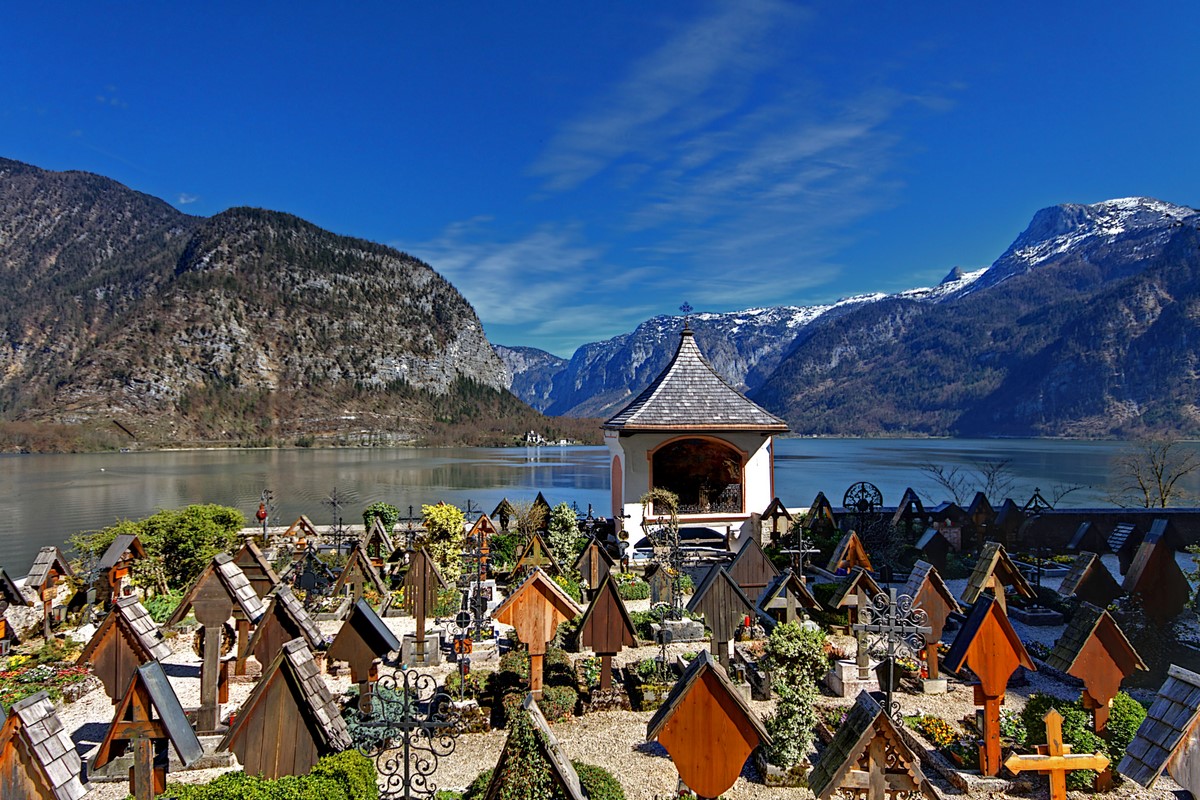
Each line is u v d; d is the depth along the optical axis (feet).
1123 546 83.92
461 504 199.82
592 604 48.47
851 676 51.29
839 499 207.92
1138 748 31.83
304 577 70.90
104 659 38.40
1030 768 34.30
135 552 75.15
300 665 32.27
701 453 100.99
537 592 47.19
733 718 30.40
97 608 69.87
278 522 160.45
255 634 45.11
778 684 45.39
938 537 83.15
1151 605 56.75
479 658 57.26
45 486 250.57
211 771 40.65
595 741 43.55
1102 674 40.11
